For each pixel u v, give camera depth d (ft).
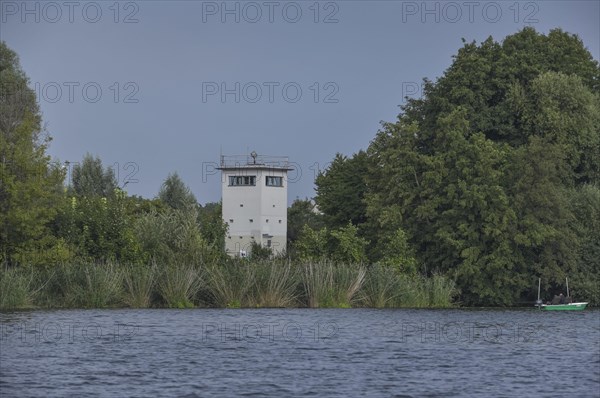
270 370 496.64
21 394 430.20
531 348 594.24
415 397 434.71
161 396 430.61
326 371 495.82
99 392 436.35
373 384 462.19
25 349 553.23
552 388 456.86
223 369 498.28
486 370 504.02
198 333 646.74
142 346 576.20
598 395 442.09
